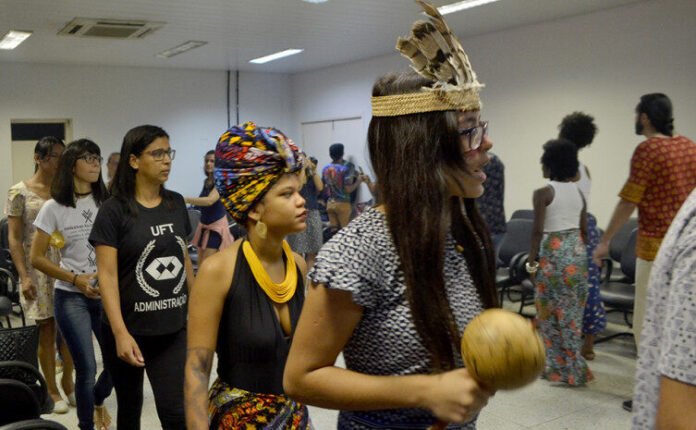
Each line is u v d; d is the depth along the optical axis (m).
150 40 7.69
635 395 1.02
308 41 7.99
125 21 6.57
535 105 7.14
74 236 3.04
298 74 11.30
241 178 1.57
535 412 3.56
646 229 3.18
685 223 0.92
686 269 0.87
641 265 3.22
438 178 1.00
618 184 6.36
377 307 1.01
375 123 1.06
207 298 1.57
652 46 5.97
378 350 1.02
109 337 2.47
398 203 1.01
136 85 10.20
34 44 7.77
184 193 10.70
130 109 10.17
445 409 0.94
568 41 6.73
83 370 2.93
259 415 1.55
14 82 9.33
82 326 2.94
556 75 6.89
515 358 0.88
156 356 2.42
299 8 6.17
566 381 3.95
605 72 6.40
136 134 2.45
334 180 8.49
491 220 4.46
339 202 8.50
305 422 1.61
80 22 6.55
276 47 8.43
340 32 7.39
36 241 2.96
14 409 2.04
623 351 4.65
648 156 3.13
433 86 1.00
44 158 3.67
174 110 10.54
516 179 7.44
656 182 3.12
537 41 7.05
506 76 7.46
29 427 1.91
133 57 9.09
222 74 10.91
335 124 10.52
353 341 1.05
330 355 1.02
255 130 1.59
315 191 7.02
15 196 3.64
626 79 6.21
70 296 2.95
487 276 1.11
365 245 1.01
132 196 2.45
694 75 5.66
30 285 3.61
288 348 1.61
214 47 8.34
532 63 7.14
